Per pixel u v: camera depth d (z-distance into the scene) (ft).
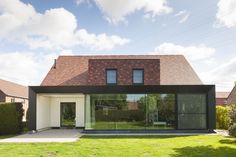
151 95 63.67
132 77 73.05
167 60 84.84
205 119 63.21
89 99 64.18
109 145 42.83
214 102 62.69
